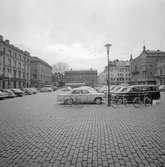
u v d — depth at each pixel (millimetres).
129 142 4480
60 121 7113
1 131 5676
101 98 13172
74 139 4770
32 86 59250
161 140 4625
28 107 11656
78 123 6707
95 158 3561
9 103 14398
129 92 12922
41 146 4277
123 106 11570
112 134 5191
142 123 6562
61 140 4703
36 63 60406
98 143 4430
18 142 4594
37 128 6023
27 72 51531
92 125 6344
